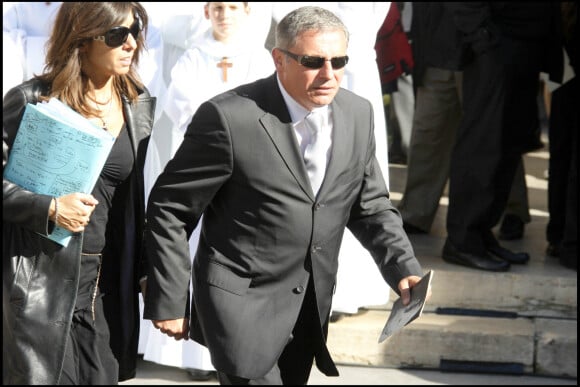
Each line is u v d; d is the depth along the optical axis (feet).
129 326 17.67
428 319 26.03
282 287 16.87
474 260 26.68
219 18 23.31
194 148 16.56
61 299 16.75
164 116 24.29
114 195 17.35
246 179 16.51
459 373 25.41
